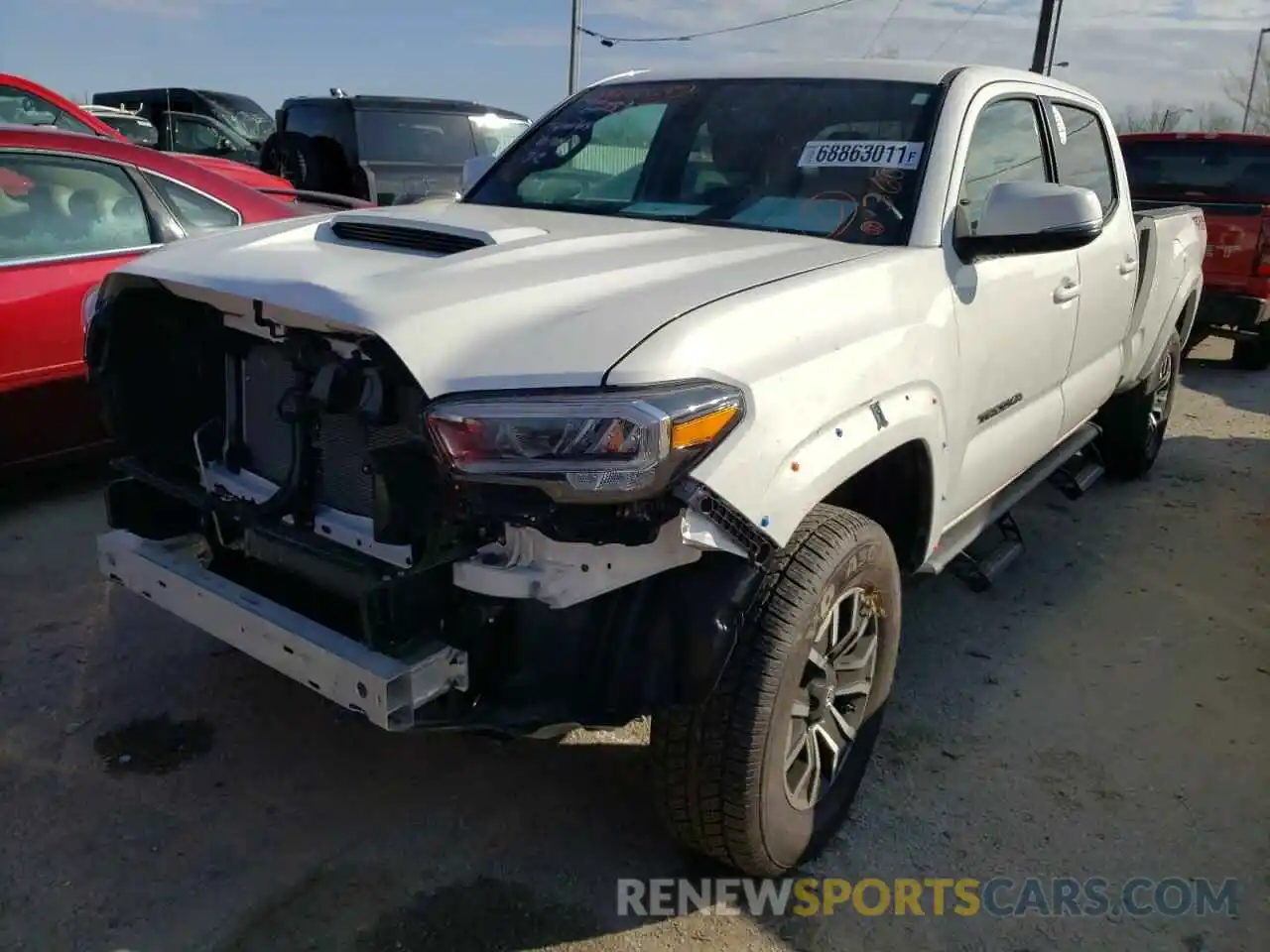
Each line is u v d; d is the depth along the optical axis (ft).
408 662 7.07
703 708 7.75
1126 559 16.15
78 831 9.13
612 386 6.62
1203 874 9.26
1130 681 12.48
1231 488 19.67
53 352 14.80
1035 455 13.12
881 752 10.82
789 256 8.96
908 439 8.95
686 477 6.81
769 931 8.39
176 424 9.49
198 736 10.53
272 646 7.75
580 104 13.05
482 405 6.63
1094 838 9.67
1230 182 29.76
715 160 11.19
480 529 7.17
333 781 9.94
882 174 10.28
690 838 8.31
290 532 8.19
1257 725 11.62
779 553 7.79
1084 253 13.12
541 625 7.16
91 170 15.62
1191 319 19.90
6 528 15.11
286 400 7.93
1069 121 13.69
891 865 9.21
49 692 11.12
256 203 17.89
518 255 8.43
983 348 10.44
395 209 11.26
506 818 9.53
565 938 8.20
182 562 8.77
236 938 8.07
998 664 12.75
